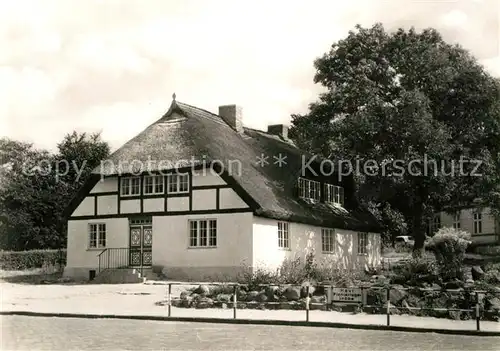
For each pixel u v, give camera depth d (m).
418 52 34.00
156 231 33.34
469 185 36.88
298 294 21.17
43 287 29.66
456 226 56.12
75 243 35.50
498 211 37.62
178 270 32.44
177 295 24.64
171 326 17.62
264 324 17.95
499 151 35.62
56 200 57.41
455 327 16.48
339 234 38.78
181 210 32.78
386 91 35.81
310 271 28.69
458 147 34.38
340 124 34.69
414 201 37.25
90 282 32.34
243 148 35.94
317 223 35.41
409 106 32.12
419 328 16.33
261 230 31.30
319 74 37.03
